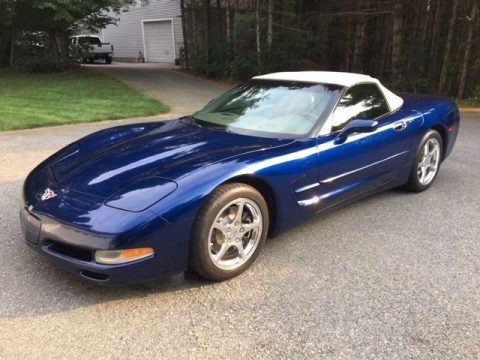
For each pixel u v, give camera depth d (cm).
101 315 275
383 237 393
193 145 343
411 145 468
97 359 238
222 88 1647
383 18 1786
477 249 372
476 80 1456
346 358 241
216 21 2180
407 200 484
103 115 974
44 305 283
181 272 295
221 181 296
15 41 1916
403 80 1451
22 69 1831
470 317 279
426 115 488
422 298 299
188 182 288
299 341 255
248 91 441
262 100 417
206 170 299
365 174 414
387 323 272
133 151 338
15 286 304
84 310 280
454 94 1469
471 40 1378
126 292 299
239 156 321
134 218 267
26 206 307
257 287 310
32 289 300
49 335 256
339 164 379
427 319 277
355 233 400
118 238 263
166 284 298
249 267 335
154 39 3141
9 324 264
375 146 414
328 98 394
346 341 255
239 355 243
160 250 277
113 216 269
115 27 3334
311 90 410
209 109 441
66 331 260
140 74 2016
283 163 333
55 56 1897
